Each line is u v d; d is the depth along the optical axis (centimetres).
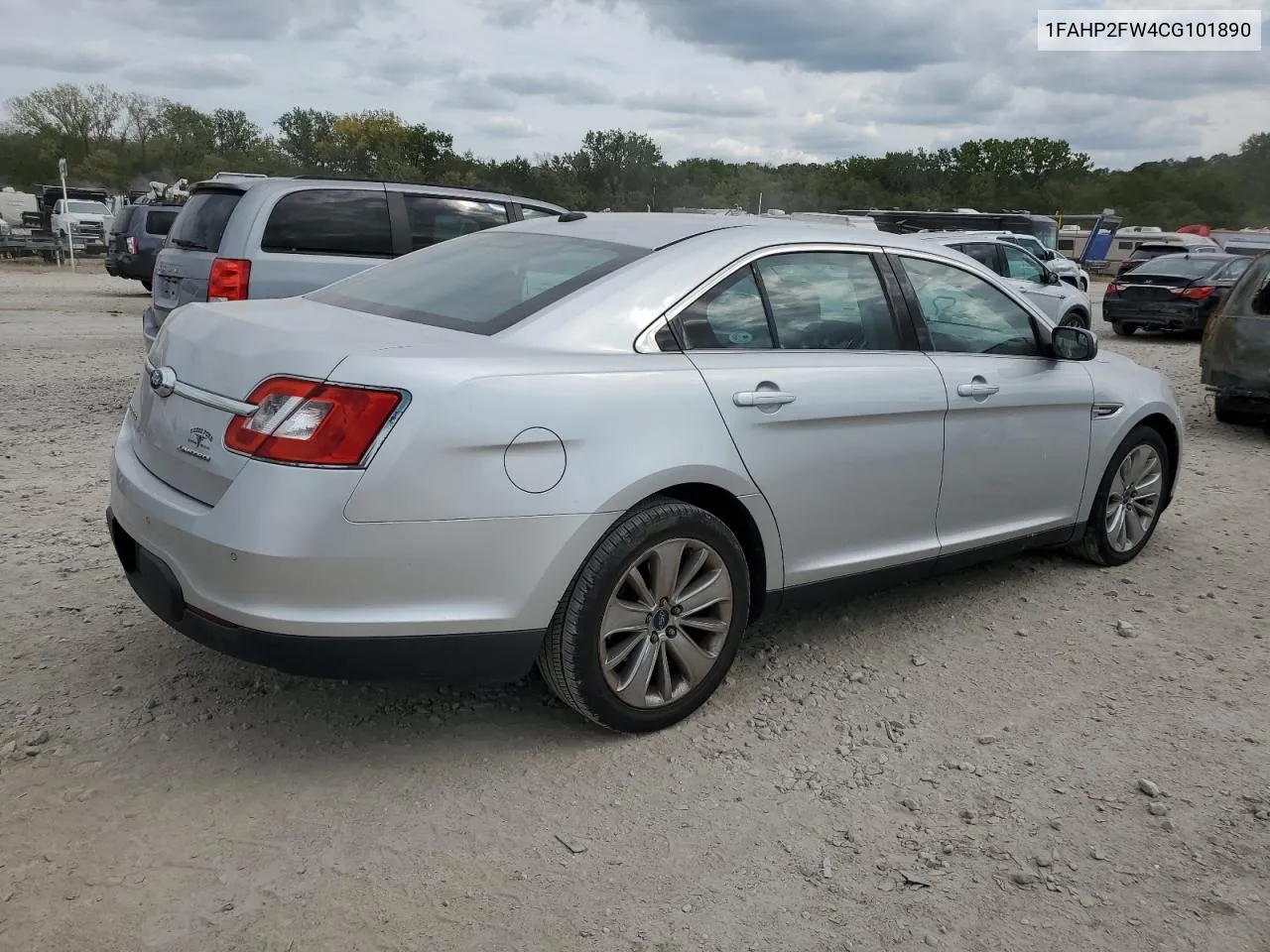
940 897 268
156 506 303
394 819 291
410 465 280
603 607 316
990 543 450
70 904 251
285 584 278
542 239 389
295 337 300
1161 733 358
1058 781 325
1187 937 257
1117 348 1611
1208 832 300
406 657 292
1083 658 418
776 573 368
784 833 293
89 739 324
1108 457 502
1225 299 911
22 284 2247
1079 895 270
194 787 301
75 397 891
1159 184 8038
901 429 393
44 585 445
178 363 321
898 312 411
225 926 246
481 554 292
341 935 245
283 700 353
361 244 778
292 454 278
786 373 357
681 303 344
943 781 323
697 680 349
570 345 319
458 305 345
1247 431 927
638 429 315
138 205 1895
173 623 306
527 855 278
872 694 380
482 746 331
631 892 265
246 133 8100
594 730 344
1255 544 580
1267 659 423
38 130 7100
